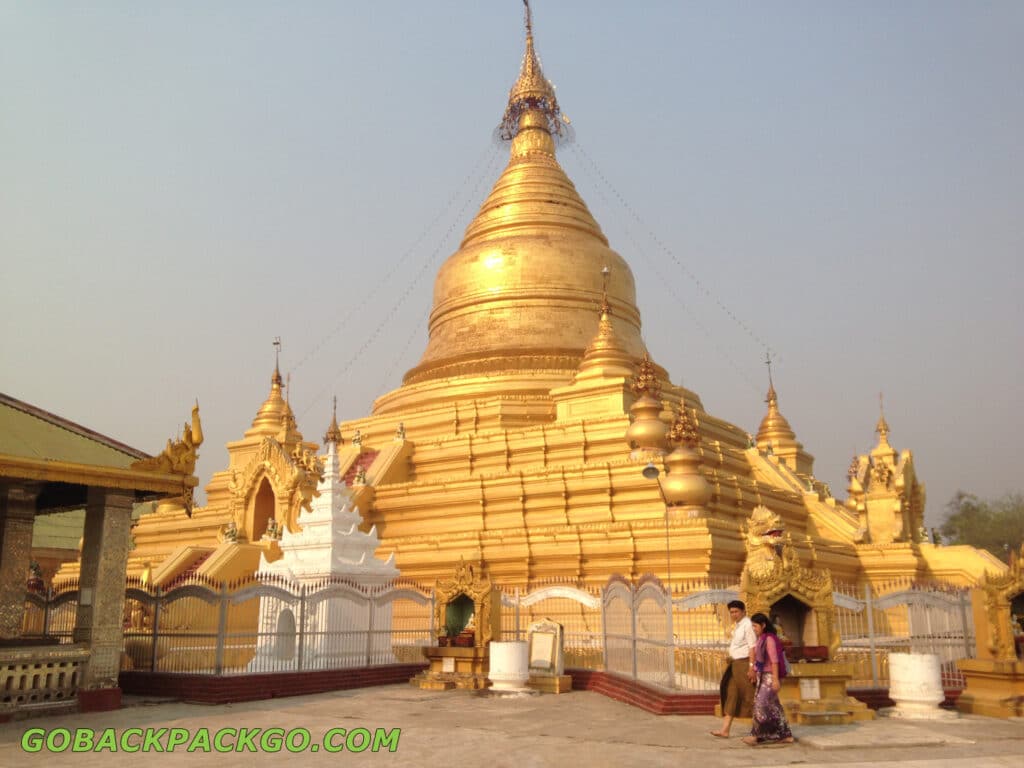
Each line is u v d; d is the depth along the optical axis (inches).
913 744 519.5
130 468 698.8
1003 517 2864.2
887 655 773.3
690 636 737.6
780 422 2048.5
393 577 1034.7
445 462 1509.6
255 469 1485.0
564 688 831.7
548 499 1320.1
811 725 590.2
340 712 680.4
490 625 887.1
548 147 2039.9
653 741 540.4
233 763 476.4
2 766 470.6
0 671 622.5
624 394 1441.9
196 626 929.5
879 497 1535.4
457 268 1836.9
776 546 747.4
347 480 1526.8
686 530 1115.9
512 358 1675.7
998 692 666.2
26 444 655.1
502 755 494.0
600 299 1786.4
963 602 788.6
